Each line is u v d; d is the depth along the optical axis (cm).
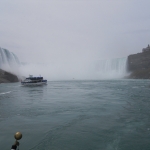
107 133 913
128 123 1086
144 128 991
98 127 1009
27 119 1198
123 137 859
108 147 750
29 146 760
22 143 792
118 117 1234
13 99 2222
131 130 958
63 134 899
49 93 2962
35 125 1057
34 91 3375
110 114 1325
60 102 1922
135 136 871
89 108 1557
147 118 1205
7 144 784
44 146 759
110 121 1134
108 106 1648
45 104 1798
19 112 1420
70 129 977
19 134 521
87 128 992
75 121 1134
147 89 3434
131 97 2280
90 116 1262
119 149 732
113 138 847
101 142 800
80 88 3956
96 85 4856
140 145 769
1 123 1105
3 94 2842
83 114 1327
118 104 1753
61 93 2933
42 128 998
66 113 1369
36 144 780
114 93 2794
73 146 758
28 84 5259
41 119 1193
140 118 1205
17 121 1149
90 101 1969
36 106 1686
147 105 1691
